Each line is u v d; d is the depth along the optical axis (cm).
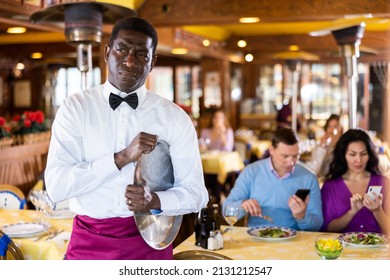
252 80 1373
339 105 1348
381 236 279
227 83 1145
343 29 473
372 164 325
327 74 1351
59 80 1378
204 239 270
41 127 578
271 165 330
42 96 1377
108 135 182
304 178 326
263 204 329
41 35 895
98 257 183
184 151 189
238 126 1351
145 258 186
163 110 188
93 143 181
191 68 1363
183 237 393
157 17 589
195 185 188
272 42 1120
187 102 1372
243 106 1356
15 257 259
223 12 572
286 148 316
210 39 1011
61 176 174
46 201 341
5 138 511
